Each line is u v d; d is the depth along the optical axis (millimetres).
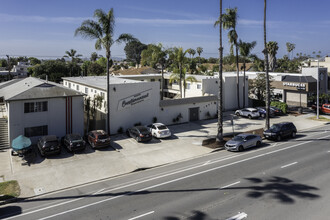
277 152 22438
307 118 38312
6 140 24344
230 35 42000
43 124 25312
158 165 20234
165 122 33594
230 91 44375
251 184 15492
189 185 15773
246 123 35031
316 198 13391
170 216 12039
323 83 48219
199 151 23484
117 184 16641
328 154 21203
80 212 12898
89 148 24188
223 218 11656
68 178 17734
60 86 27594
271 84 49844
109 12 25969
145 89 31297
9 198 14719
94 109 29578
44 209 13430
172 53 37125
